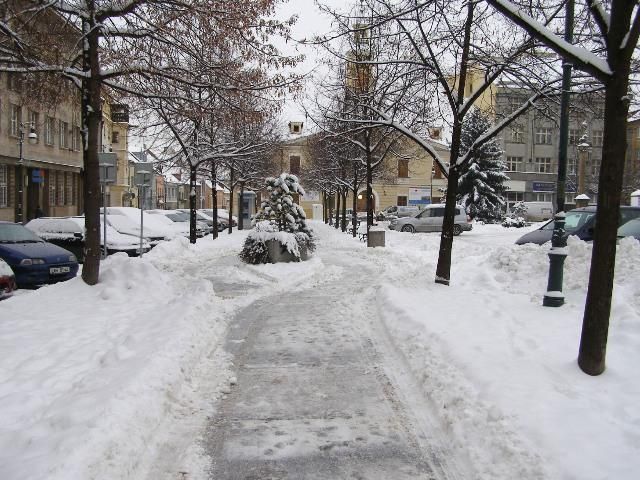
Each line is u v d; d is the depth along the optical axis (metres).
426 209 34.28
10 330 7.65
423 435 4.66
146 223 21.22
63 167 35.50
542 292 9.55
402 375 6.22
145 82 12.17
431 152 11.27
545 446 3.89
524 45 9.20
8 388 5.30
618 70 5.07
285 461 4.21
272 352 7.21
